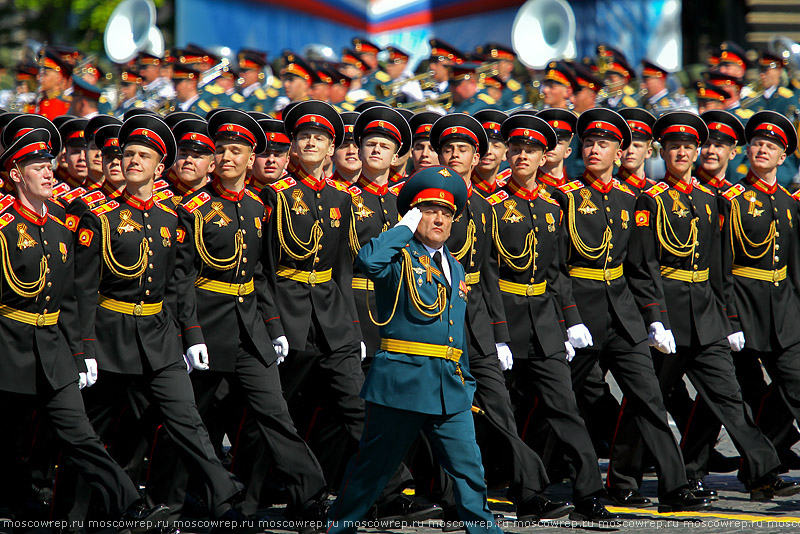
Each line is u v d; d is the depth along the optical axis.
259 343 25.11
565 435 26.05
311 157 26.56
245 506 25.25
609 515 25.47
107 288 24.00
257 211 25.92
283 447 24.73
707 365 28.47
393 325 20.94
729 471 31.77
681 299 28.48
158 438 24.62
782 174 43.91
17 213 22.81
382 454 20.88
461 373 21.19
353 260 27.31
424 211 21.28
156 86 52.22
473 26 67.19
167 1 95.62
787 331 29.81
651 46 63.09
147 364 23.84
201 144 25.84
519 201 27.12
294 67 49.16
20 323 22.67
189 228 24.89
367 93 53.56
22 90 51.16
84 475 22.94
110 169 24.81
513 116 27.36
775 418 30.73
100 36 101.00
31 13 103.50
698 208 28.83
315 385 26.83
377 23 71.25
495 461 28.91
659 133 29.41
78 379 23.25
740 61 51.16
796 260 30.45
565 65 48.34
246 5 66.88
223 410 27.25
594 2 64.06
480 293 26.23
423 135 28.42
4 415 23.92
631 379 27.23
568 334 27.19
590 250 27.52
